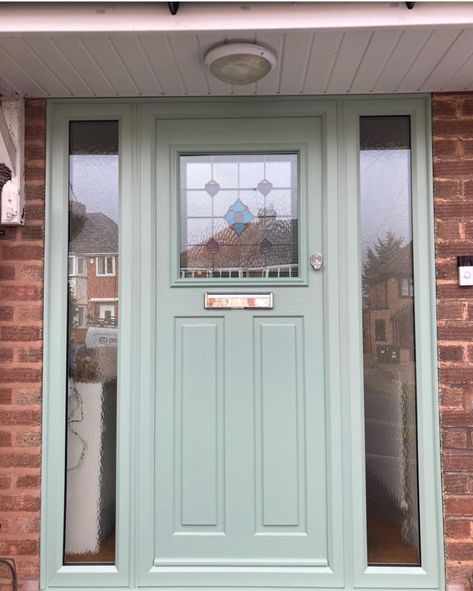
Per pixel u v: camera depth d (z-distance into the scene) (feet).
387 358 8.40
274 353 8.46
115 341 8.50
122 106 8.48
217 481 8.41
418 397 8.25
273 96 8.39
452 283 8.18
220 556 8.32
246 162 8.62
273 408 8.43
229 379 8.45
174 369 8.46
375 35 6.50
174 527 8.36
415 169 8.41
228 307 8.49
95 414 8.48
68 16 6.24
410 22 6.20
